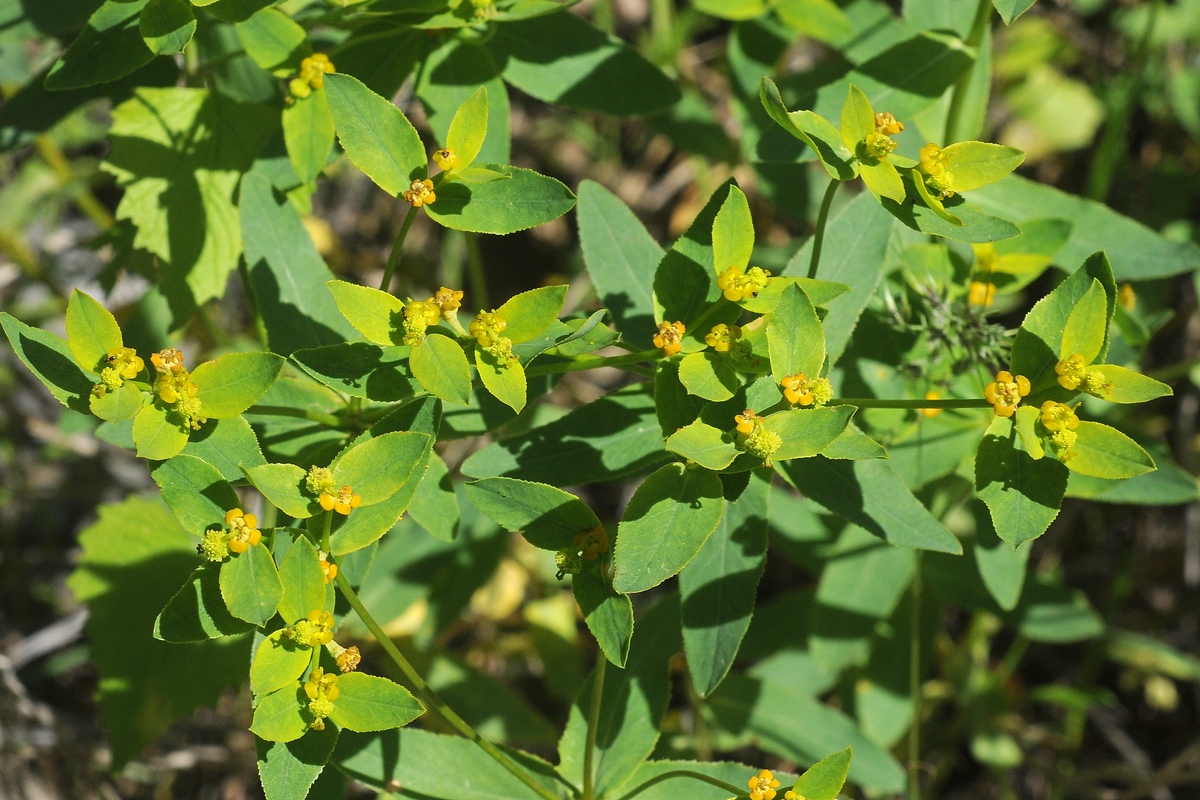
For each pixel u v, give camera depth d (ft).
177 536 1.82
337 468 1.49
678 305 1.54
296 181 1.72
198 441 1.50
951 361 1.72
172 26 1.57
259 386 1.49
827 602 1.84
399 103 1.98
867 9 1.88
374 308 1.50
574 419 1.58
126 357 1.48
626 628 1.50
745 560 1.57
